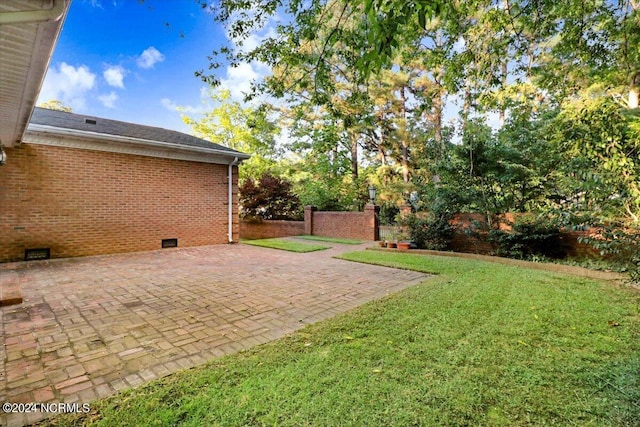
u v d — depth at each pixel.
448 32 5.93
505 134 9.80
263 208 15.91
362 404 2.00
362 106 6.92
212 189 10.34
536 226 6.77
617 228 4.76
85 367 2.58
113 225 8.37
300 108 8.66
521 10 5.29
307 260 7.59
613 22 5.69
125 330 3.34
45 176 7.39
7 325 3.46
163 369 2.55
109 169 8.29
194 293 4.73
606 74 6.77
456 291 4.54
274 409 1.97
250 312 3.90
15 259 7.08
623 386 2.14
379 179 17.42
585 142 4.84
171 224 9.44
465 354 2.65
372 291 4.83
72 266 6.73
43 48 2.88
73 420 1.91
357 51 4.75
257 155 19.55
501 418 1.87
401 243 9.11
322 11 5.02
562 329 3.14
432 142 15.14
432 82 14.29
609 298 4.12
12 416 1.95
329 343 2.92
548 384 2.20
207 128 20.00
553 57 7.20
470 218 8.42
